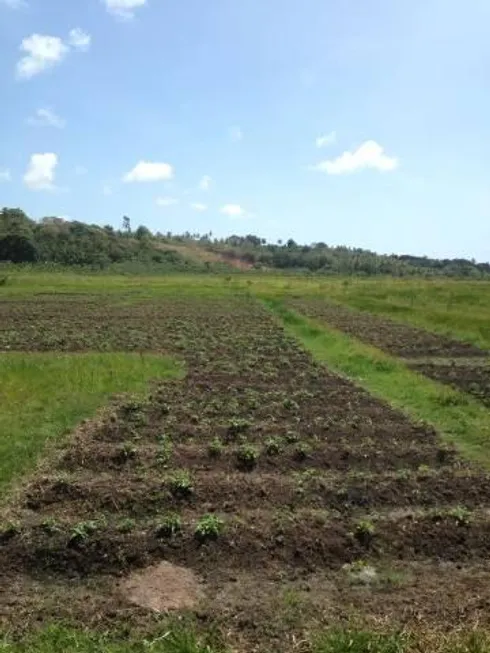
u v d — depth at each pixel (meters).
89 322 38.41
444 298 57.72
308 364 24.64
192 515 10.31
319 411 17.02
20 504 10.45
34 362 22.58
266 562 8.92
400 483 11.59
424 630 7.25
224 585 8.39
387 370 23.25
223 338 31.67
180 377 21.27
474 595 8.19
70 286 70.31
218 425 15.18
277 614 7.66
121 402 17.06
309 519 9.84
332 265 158.38
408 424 15.88
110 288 68.31
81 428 14.48
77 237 142.00
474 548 9.58
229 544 9.18
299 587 8.41
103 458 12.61
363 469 12.87
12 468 11.85
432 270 160.62
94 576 8.58
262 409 16.97
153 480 11.38
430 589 8.41
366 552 9.34
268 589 8.34
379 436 14.92
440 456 13.49
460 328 36.62
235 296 61.16
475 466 13.05
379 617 7.61
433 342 32.25
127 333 33.25
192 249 181.75
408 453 13.56
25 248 120.56
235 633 7.27
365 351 26.77
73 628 7.25
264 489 11.12
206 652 6.82
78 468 12.28
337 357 26.30
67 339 30.56
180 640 6.95
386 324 39.66
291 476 12.20
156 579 8.45
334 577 8.71
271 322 39.56
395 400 19.22
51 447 13.20
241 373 22.30
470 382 22.27
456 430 15.80
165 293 63.19
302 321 38.91
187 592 8.20
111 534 9.31
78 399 17.03
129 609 7.68
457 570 9.03
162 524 9.45
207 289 69.31
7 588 8.24
